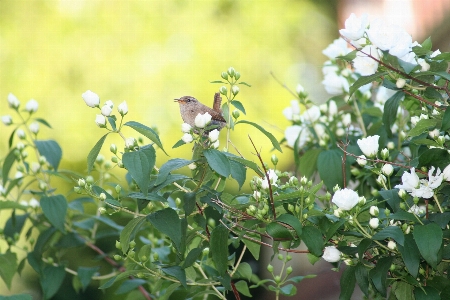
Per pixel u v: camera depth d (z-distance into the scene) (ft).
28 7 56.03
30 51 55.11
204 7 55.88
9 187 24.49
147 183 16.02
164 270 18.95
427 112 19.58
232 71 19.70
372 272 17.11
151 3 55.83
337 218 17.65
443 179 17.43
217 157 16.62
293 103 25.89
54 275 24.91
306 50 57.67
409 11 43.32
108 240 32.78
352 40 17.98
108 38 55.16
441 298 17.48
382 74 17.70
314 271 38.63
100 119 17.40
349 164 23.34
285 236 17.03
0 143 52.60
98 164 25.49
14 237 25.59
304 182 18.80
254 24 56.08
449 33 35.60
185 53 54.49
